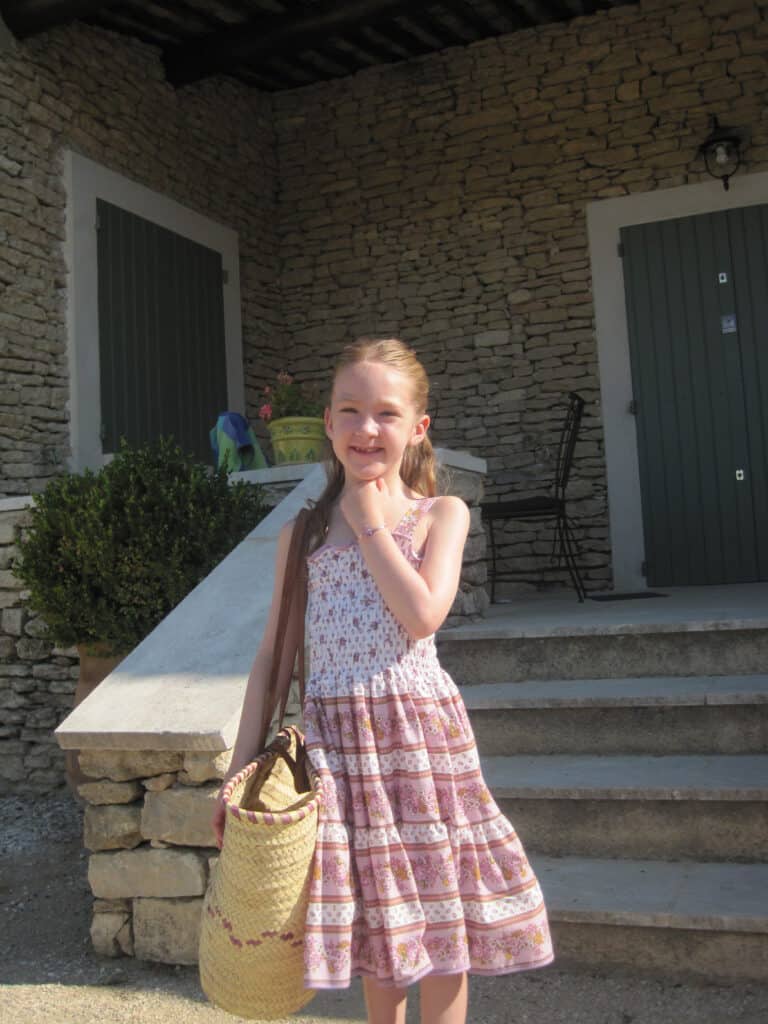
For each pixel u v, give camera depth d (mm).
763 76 6605
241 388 7449
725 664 3363
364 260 7711
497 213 7293
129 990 2352
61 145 6137
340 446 1564
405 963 1361
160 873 2461
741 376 6566
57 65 6148
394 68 7691
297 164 7992
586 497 6891
